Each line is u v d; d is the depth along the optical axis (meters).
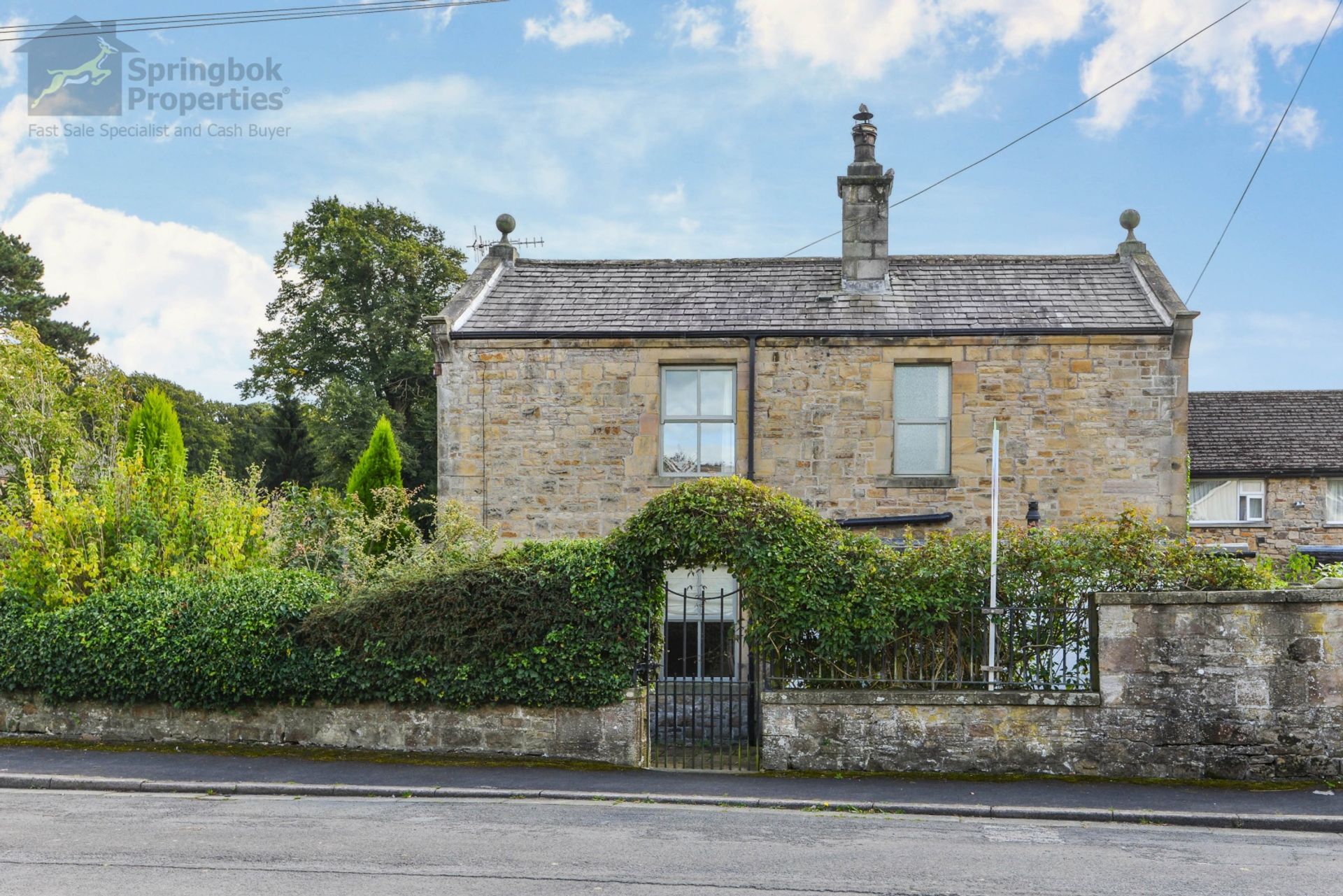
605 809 9.37
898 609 10.80
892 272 17.39
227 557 12.99
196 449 43.97
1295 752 10.33
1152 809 9.41
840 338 15.60
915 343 15.56
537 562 11.16
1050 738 10.55
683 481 15.70
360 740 11.39
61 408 24.78
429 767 10.72
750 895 6.80
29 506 14.18
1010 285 16.91
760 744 11.33
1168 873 7.56
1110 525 11.57
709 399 16.02
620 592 11.02
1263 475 23.48
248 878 6.96
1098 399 15.35
